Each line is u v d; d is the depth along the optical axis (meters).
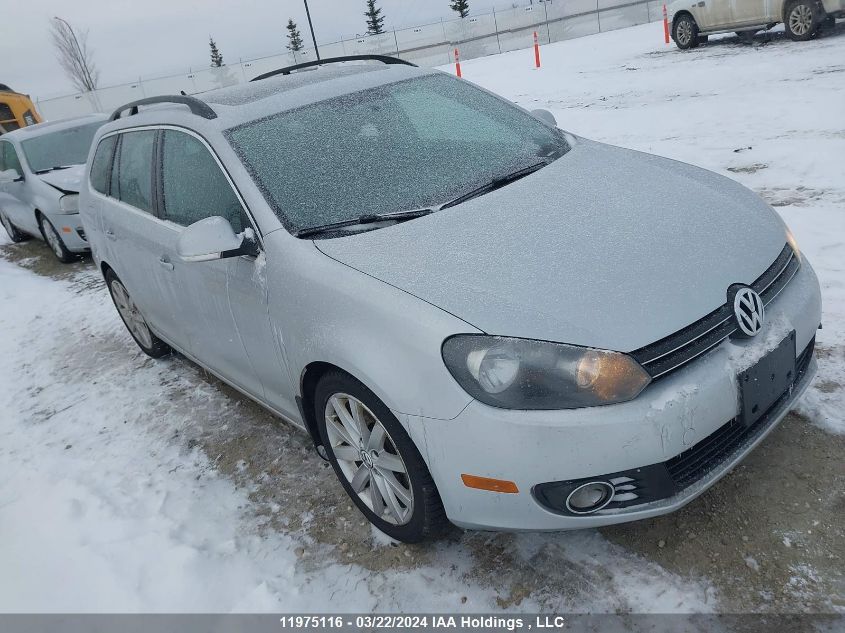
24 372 5.22
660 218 2.50
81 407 4.41
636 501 2.07
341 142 3.05
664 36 17.36
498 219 2.56
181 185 3.34
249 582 2.62
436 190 2.84
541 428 1.98
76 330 5.88
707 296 2.16
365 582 2.50
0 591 2.83
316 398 2.68
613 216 2.52
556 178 2.89
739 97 8.64
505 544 2.52
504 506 2.11
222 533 2.92
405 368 2.16
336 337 2.36
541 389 2.00
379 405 2.32
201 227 2.68
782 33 13.58
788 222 4.62
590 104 10.54
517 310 2.10
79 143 8.69
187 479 3.37
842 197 4.86
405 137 3.14
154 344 4.73
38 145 8.59
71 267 7.95
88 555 2.92
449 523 2.45
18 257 8.98
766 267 2.36
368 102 3.32
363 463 2.62
